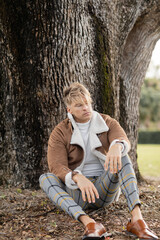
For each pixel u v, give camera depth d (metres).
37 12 3.32
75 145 2.53
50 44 3.40
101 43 3.72
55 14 3.33
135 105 4.57
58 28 3.37
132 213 2.15
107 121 2.64
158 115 26.36
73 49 3.49
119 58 4.09
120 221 2.56
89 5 3.56
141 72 4.54
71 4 3.37
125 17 4.02
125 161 2.32
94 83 3.69
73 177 2.26
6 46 3.59
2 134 3.92
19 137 3.74
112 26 3.84
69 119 2.69
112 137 2.47
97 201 2.55
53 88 3.51
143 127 27.66
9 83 3.73
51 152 2.50
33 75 3.50
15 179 3.78
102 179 2.44
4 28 3.53
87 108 2.47
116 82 4.02
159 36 4.48
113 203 3.02
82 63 3.58
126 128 4.47
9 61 3.63
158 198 3.35
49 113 3.57
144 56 4.47
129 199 2.18
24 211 2.86
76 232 2.36
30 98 3.59
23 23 3.42
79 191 2.45
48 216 2.71
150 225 2.48
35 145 3.67
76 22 3.45
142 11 4.11
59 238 2.25
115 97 3.93
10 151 3.84
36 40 3.41
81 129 2.60
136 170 4.61
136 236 2.05
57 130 2.60
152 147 20.56
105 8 3.69
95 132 2.53
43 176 2.38
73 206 2.15
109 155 2.27
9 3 3.43
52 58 3.44
